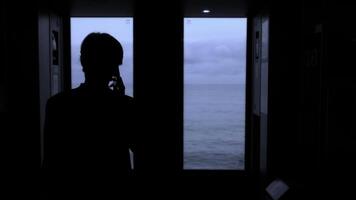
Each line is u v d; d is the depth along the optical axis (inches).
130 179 75.0
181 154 215.6
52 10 190.2
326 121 122.1
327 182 117.0
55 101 73.2
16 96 166.1
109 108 73.4
